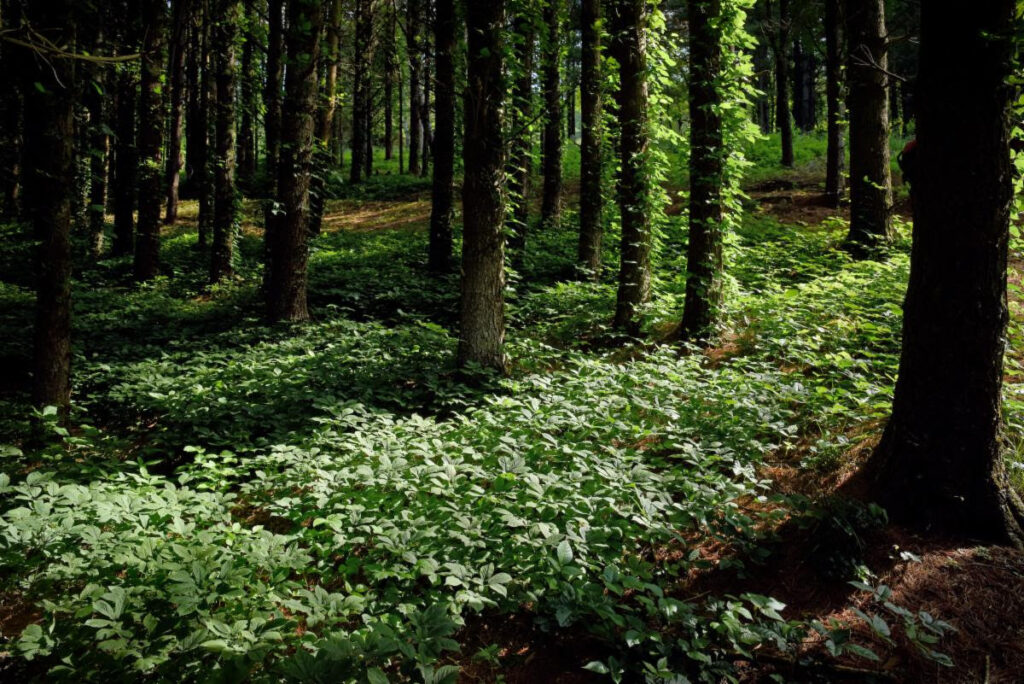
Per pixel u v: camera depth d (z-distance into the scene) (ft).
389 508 14.62
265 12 49.73
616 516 14.21
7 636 11.82
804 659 10.55
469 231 23.98
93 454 19.08
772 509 14.75
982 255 12.30
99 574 12.36
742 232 46.62
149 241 47.67
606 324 31.04
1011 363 18.53
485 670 11.44
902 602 11.43
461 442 17.97
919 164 12.79
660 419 19.54
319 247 58.80
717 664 10.37
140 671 10.14
